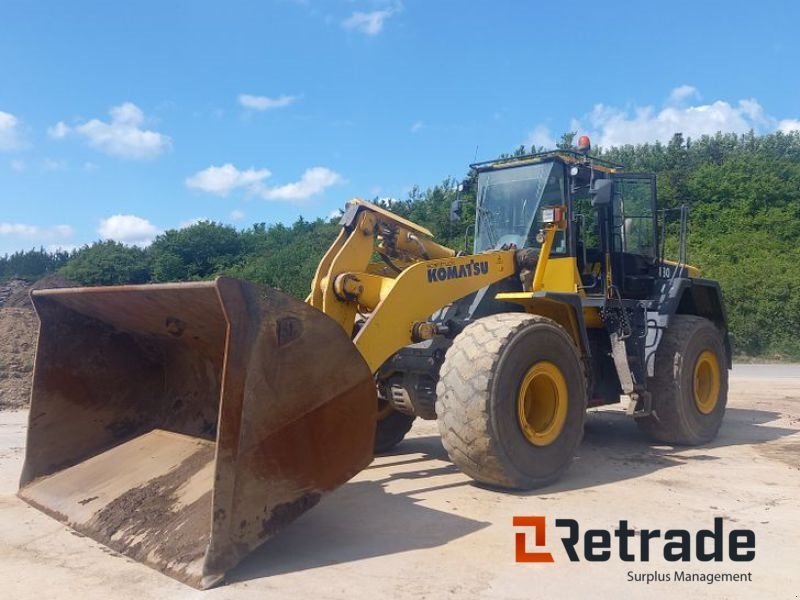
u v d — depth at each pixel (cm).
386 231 600
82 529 423
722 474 586
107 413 530
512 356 512
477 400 500
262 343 371
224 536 353
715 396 753
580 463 632
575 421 561
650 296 736
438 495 514
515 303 632
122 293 442
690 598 335
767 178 3178
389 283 557
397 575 361
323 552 394
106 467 486
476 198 719
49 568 371
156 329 489
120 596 335
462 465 515
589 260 704
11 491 524
